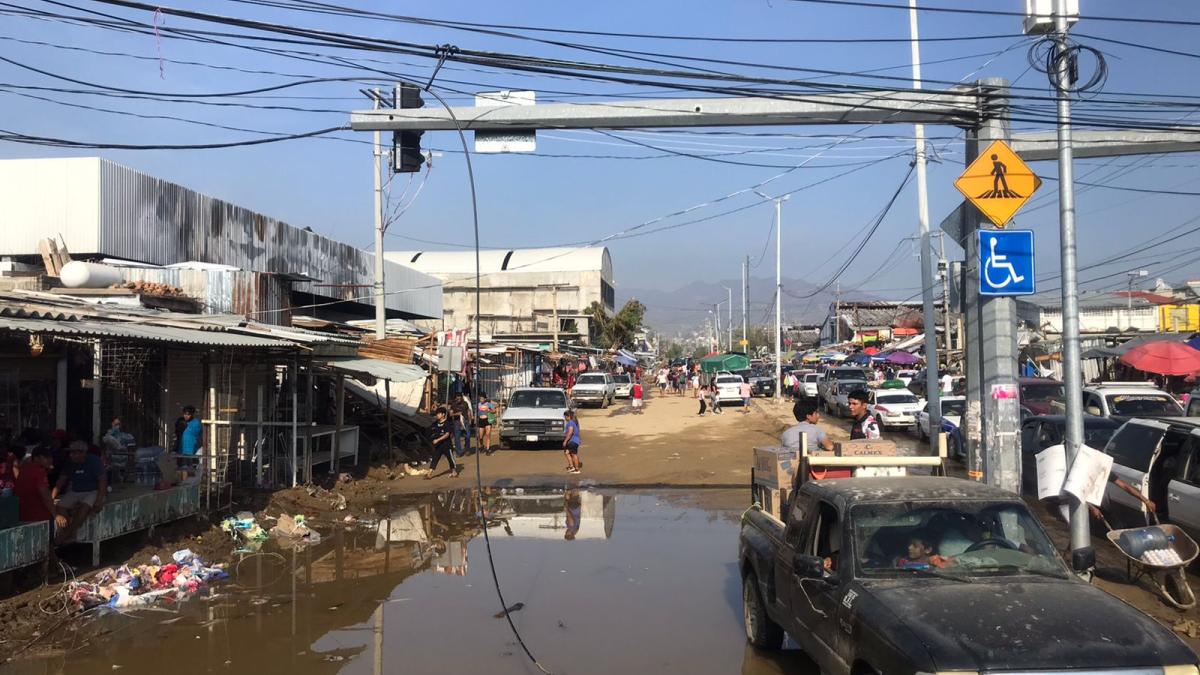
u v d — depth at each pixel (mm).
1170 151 11102
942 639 4227
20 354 12289
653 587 9102
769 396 54688
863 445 7496
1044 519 12516
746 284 67500
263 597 8812
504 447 24188
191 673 6582
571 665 6684
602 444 24797
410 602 8578
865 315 78375
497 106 11078
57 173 21625
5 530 8320
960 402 23000
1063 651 4105
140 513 10547
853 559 5262
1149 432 10000
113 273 16234
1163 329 34156
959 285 11312
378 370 17391
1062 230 9320
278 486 15523
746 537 7340
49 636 7512
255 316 19734
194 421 13281
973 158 10898
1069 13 9359
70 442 10867
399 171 11453
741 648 7078
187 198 24953
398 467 19156
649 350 118062
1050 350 37688
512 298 73688
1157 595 8250
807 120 11008
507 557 10641
